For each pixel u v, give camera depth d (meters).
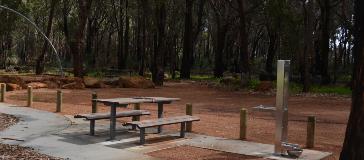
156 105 17.27
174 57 53.47
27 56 70.19
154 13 33.44
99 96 20.94
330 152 8.89
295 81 35.78
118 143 9.30
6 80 23.78
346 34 57.03
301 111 17.20
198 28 49.31
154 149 8.88
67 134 10.12
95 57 54.84
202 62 65.56
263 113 15.77
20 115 12.99
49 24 38.66
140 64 46.06
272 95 24.56
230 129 11.64
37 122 11.73
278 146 8.57
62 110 14.65
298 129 12.12
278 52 53.62
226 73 51.78
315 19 42.00
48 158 7.77
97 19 57.62
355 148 5.97
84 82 26.53
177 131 10.95
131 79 27.88
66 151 8.40
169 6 45.81
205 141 9.77
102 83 27.38
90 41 55.81
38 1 48.88
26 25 58.69
